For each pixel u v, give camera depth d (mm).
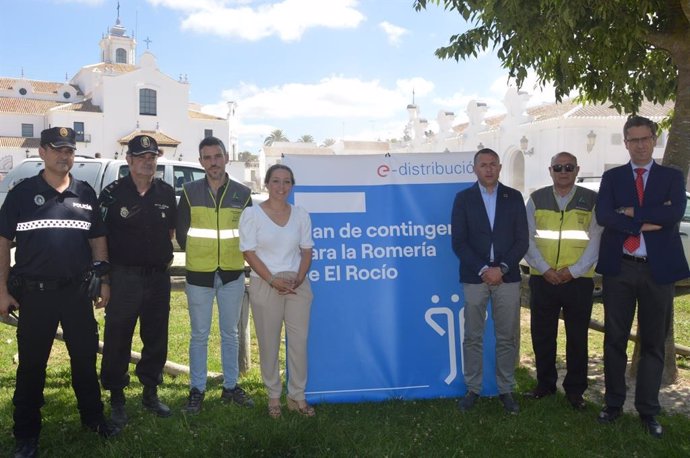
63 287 3646
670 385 5141
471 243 4320
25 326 3582
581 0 4438
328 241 4684
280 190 4125
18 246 3596
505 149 30359
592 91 6156
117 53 70375
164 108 50469
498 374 4430
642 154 4043
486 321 4719
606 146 25859
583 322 4469
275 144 64562
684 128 4961
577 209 4500
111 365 4145
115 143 49031
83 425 4027
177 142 48812
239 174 50938
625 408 4555
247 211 4152
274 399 4281
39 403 3674
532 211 4660
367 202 4727
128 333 4164
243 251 4129
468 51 5840
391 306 4719
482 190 4375
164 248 4188
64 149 3615
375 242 4719
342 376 4664
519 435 3979
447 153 4793
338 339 4680
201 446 3760
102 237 3918
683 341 6820
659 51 5789
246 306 5430
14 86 55656
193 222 4367
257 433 3844
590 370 5648
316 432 3936
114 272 4070
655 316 4039
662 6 4973
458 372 4719
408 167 4766
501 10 4852
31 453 3619
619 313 4141
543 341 4664
